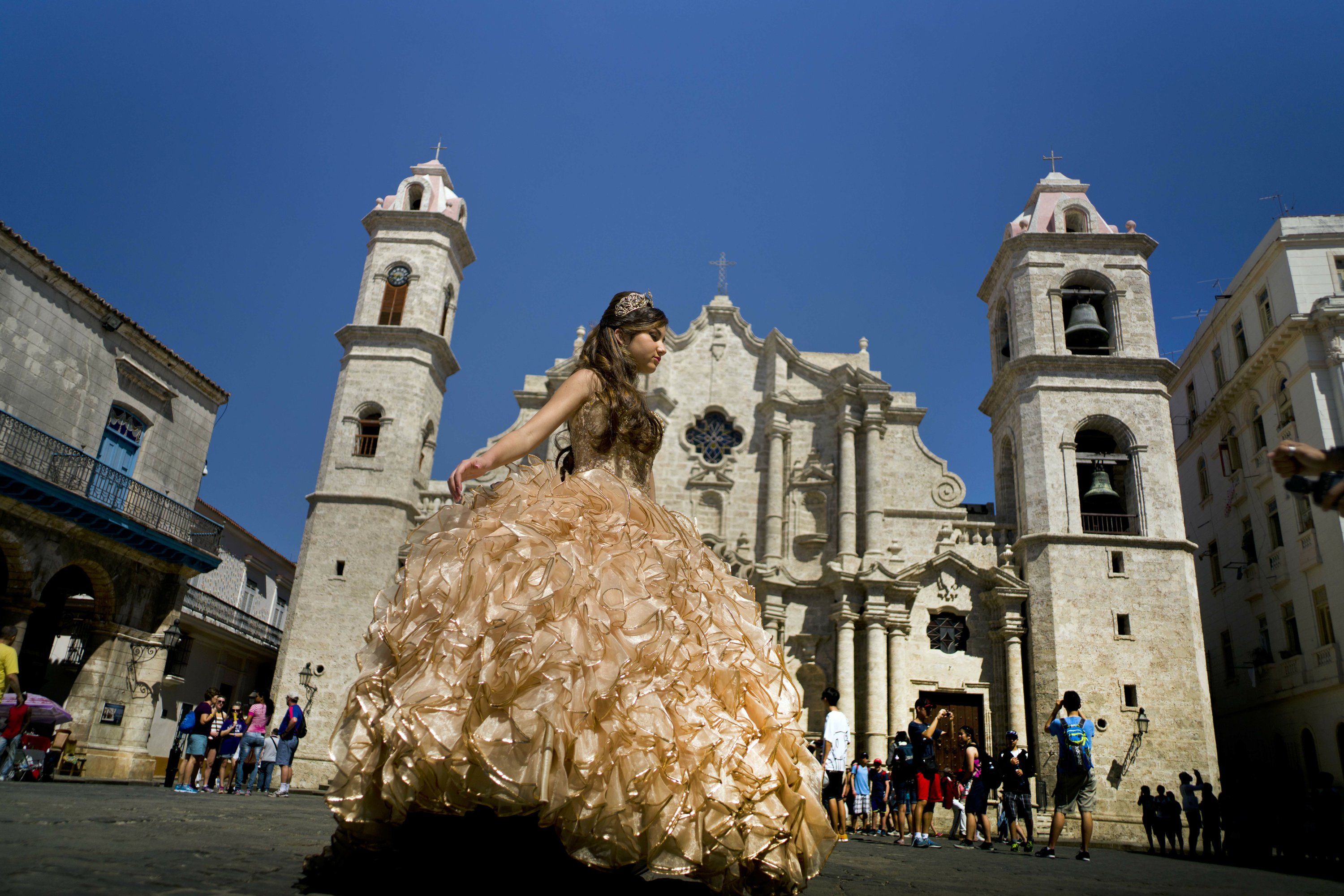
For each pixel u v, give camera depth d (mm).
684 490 36062
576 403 3857
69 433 22188
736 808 2998
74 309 22266
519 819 3287
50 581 23562
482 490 3697
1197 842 26781
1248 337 32781
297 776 28906
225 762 19125
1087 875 10008
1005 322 36281
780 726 3383
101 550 22203
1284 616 29938
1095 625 28844
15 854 3363
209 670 33844
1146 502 30312
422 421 34469
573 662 2926
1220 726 34562
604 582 3293
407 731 2891
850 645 31078
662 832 2895
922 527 34500
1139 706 27938
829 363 38062
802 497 35469
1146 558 29531
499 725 2836
